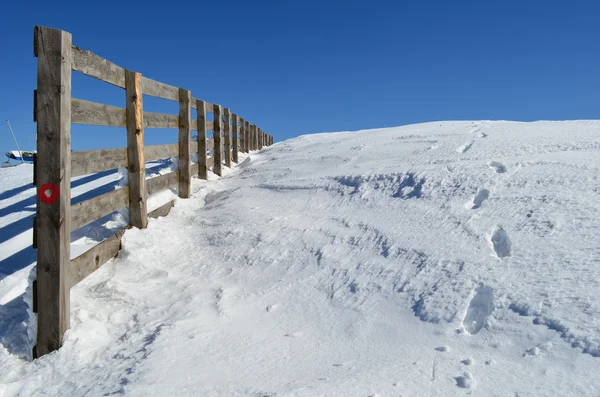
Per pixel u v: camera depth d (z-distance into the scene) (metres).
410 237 3.84
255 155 12.70
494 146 6.02
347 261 3.79
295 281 3.69
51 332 3.05
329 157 7.62
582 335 2.32
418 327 2.82
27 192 6.96
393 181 5.16
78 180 7.28
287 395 2.17
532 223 3.58
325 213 4.90
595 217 3.43
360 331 2.92
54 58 3.00
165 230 4.95
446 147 6.46
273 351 2.78
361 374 2.39
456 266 3.26
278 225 4.72
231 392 2.30
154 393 2.32
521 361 2.30
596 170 4.30
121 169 4.93
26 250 4.56
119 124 4.39
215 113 8.62
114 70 4.18
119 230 4.64
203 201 6.46
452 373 2.30
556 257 3.05
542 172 4.52
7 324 3.39
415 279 3.28
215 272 4.09
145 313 3.44
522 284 2.85
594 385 2.02
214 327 3.11
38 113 3.00
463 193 4.44
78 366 2.88
